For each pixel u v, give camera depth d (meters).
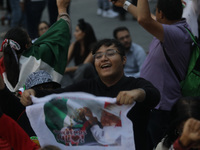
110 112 5.50
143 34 18.39
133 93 5.25
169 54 7.48
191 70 7.62
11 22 20.06
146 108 5.71
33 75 6.66
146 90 5.42
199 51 7.61
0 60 7.46
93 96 5.52
